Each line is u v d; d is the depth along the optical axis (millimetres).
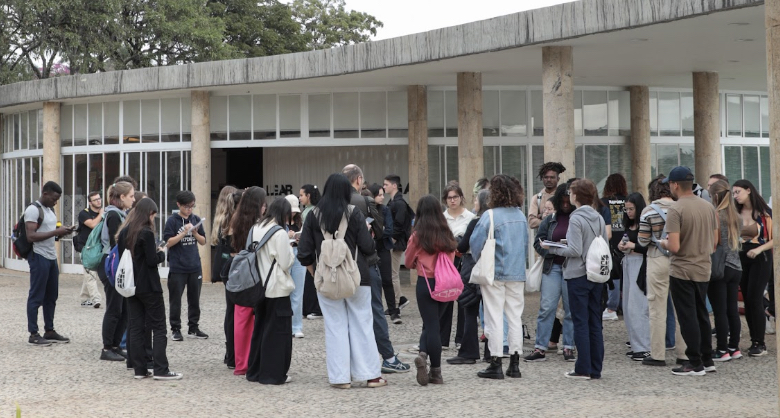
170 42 30453
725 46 13148
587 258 7758
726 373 8195
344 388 7562
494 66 14539
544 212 10016
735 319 8992
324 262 7426
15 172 21031
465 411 6645
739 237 9047
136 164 18344
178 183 17938
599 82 17250
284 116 17547
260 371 7852
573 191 8031
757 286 9102
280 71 15805
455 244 7785
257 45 36500
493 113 17234
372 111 17328
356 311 7664
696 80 16266
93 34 28609
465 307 8781
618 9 11148
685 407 6730
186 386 7738
